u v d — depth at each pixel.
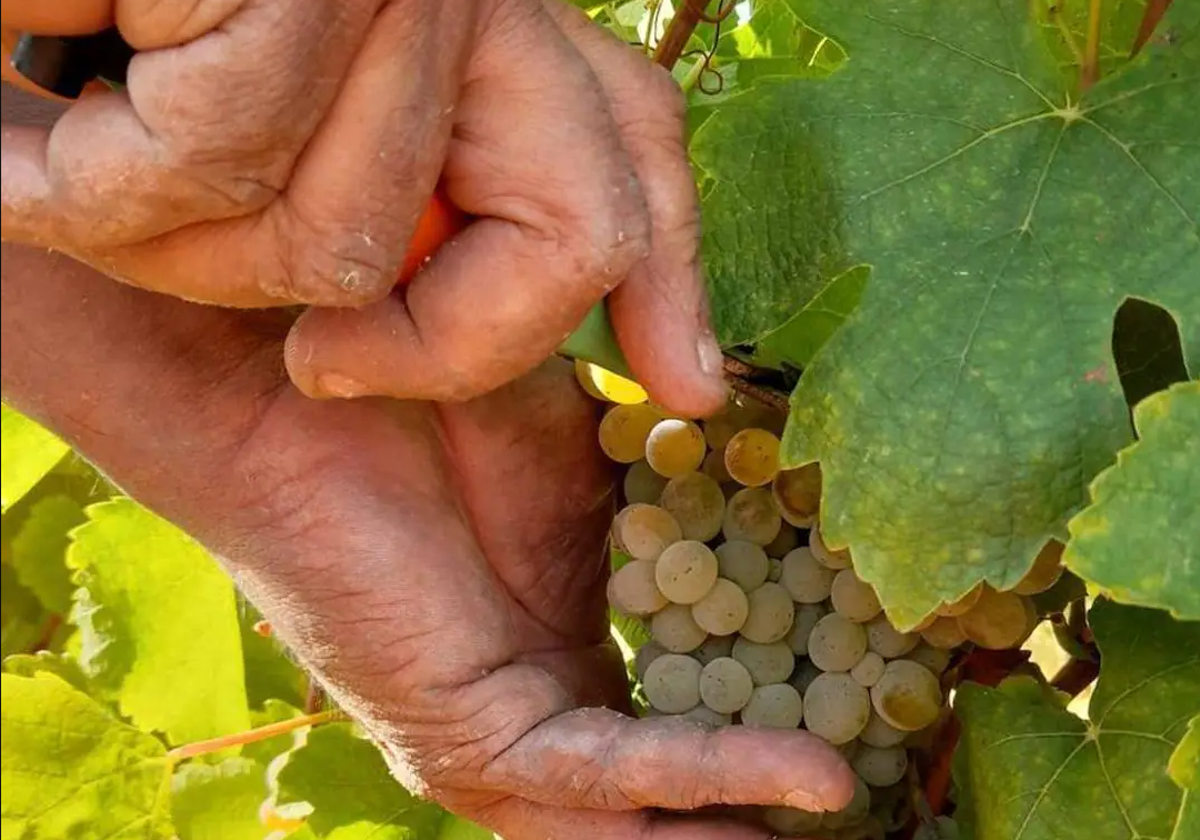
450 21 0.42
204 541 0.52
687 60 0.62
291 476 0.51
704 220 0.50
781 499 0.51
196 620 0.66
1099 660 0.56
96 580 0.65
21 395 0.50
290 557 0.51
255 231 0.42
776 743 0.46
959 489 0.47
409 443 0.52
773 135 0.50
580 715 0.48
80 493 1.01
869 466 0.47
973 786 0.51
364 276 0.43
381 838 0.62
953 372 0.47
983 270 0.48
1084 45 0.54
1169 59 0.49
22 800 0.63
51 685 0.63
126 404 0.50
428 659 0.50
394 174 0.42
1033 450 0.47
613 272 0.44
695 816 0.49
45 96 0.46
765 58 0.60
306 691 0.72
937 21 0.50
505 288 0.44
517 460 0.54
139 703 0.66
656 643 0.53
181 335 0.50
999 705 0.50
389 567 0.50
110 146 0.41
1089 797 0.49
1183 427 0.44
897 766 0.52
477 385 0.45
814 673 0.52
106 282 0.50
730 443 0.51
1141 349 0.50
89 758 0.64
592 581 0.55
